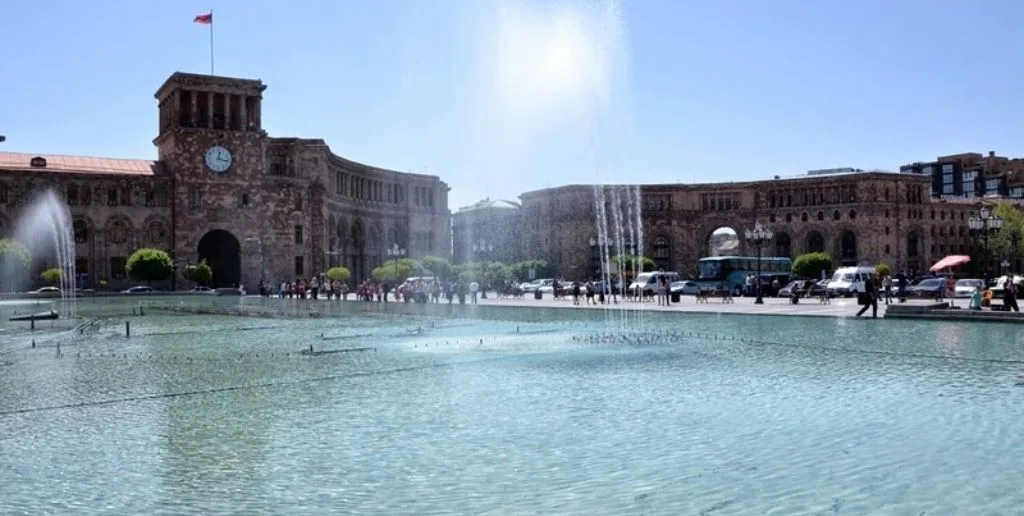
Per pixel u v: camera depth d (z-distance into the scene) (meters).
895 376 24.92
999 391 21.80
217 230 124.38
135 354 34.50
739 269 108.00
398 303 89.75
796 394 21.77
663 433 17.09
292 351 34.94
